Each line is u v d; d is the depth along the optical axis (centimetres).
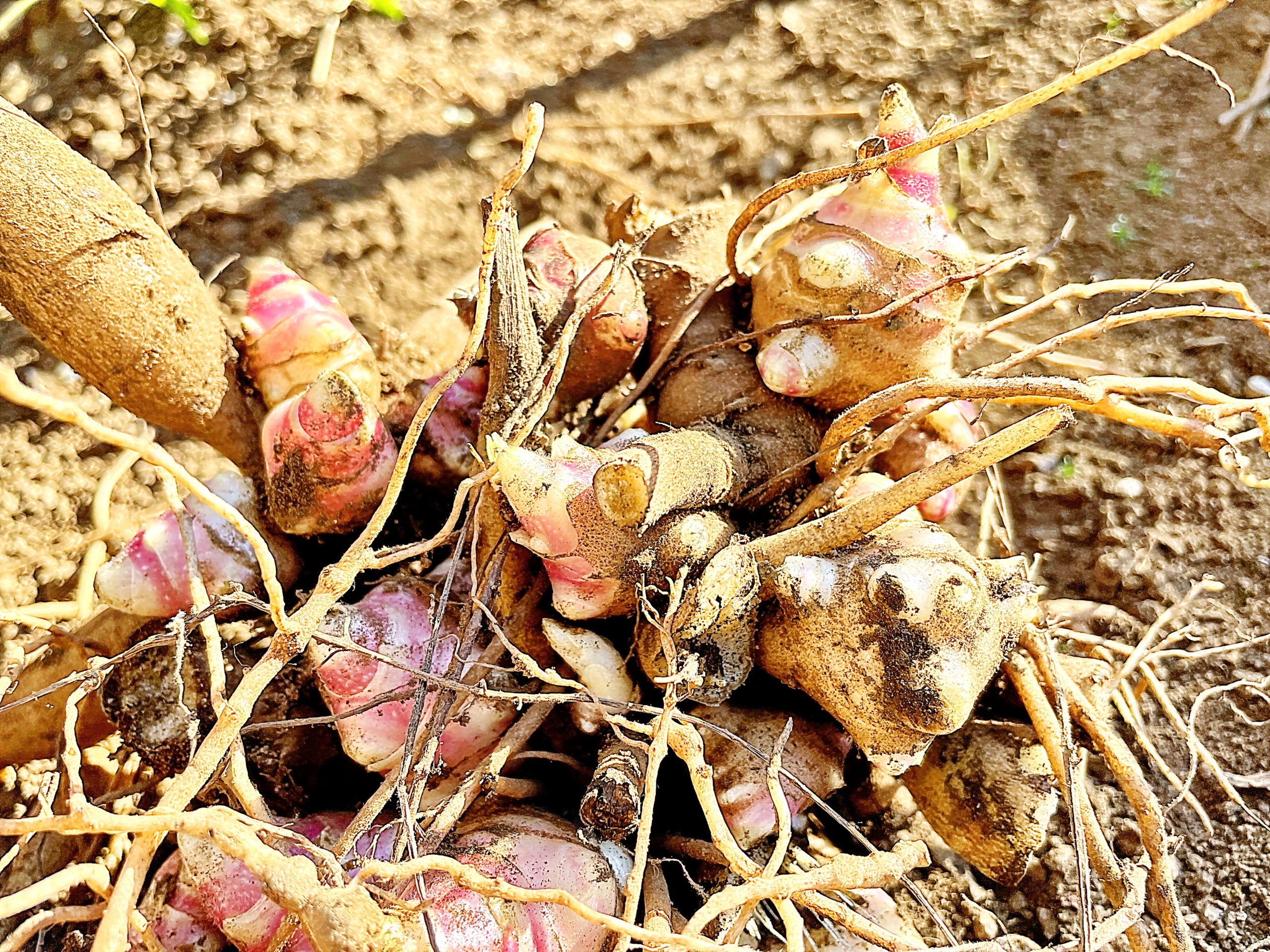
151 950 26
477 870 26
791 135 51
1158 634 40
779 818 26
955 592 25
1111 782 38
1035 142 49
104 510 43
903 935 31
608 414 40
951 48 51
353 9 50
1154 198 47
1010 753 30
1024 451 43
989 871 30
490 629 30
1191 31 49
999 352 45
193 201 47
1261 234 45
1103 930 26
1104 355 44
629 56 52
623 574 27
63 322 29
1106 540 42
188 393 31
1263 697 37
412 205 48
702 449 29
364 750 30
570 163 49
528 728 29
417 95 50
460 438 34
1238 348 43
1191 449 42
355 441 30
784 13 53
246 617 33
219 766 27
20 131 29
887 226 30
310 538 33
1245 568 40
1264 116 47
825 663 27
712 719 30
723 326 34
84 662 32
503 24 52
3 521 42
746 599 27
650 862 29
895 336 30
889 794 35
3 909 23
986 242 47
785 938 31
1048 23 51
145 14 48
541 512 27
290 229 47
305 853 28
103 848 35
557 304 32
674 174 50
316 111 49
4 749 34
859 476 31
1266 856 36
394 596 31
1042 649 29
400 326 47
